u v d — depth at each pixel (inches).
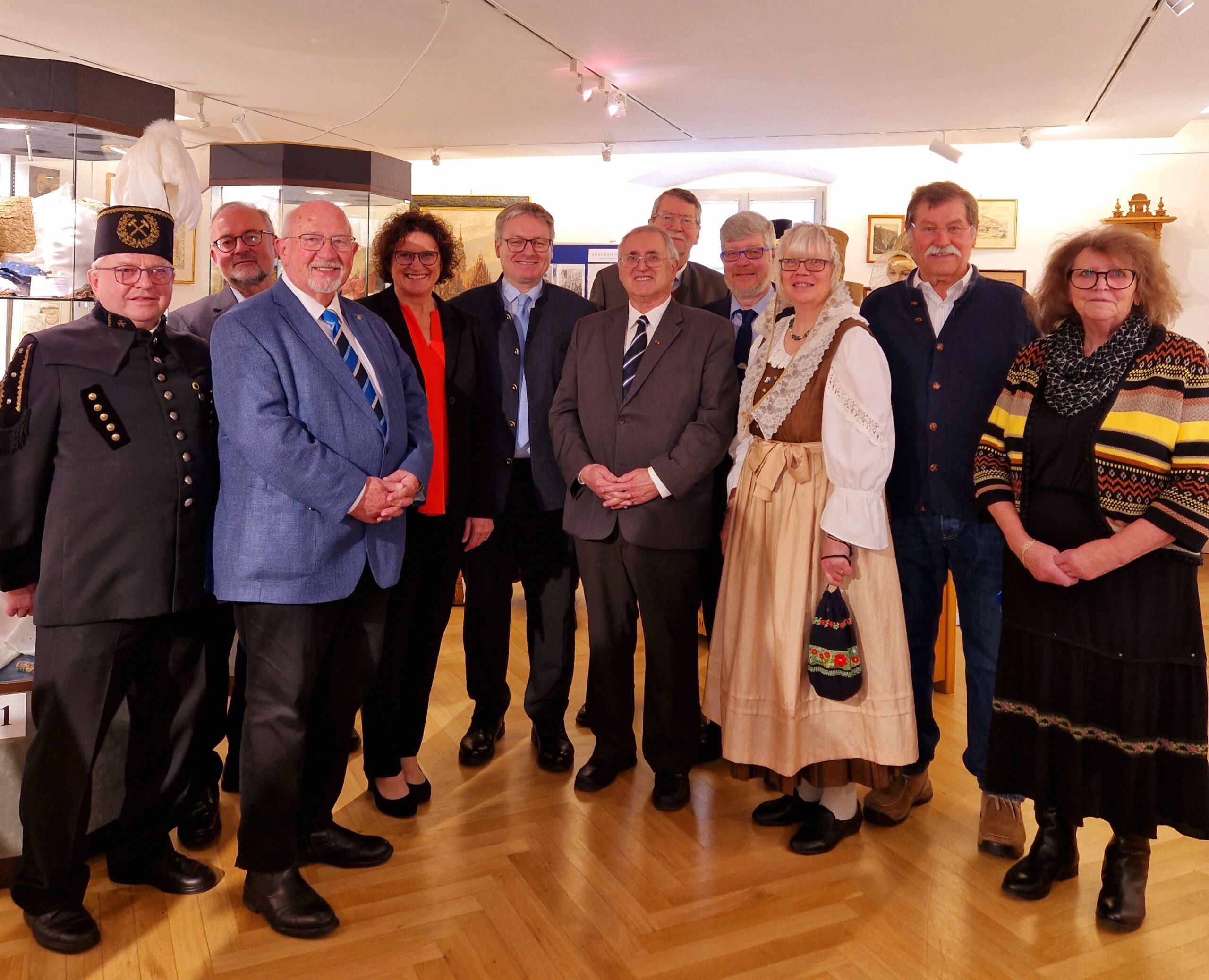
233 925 91.9
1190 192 278.5
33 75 109.6
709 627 137.3
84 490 86.6
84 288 109.7
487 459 123.4
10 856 96.3
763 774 105.9
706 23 180.1
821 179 298.7
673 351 113.1
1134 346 89.7
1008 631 98.2
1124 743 89.0
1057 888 99.7
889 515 113.8
